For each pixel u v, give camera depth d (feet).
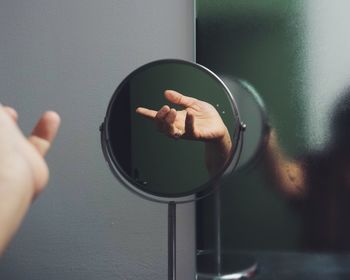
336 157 2.10
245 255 2.17
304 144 2.12
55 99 2.32
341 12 2.09
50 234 2.33
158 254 2.26
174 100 1.70
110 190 2.30
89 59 2.31
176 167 1.68
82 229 2.31
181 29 2.23
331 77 2.10
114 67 2.29
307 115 2.12
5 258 2.33
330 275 2.11
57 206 2.33
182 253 2.22
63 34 2.32
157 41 2.25
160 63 1.71
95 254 2.30
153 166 1.69
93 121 2.30
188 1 2.23
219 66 2.17
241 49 2.16
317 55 2.11
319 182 2.12
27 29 2.34
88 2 2.31
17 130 0.72
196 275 2.19
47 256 2.32
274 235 2.15
